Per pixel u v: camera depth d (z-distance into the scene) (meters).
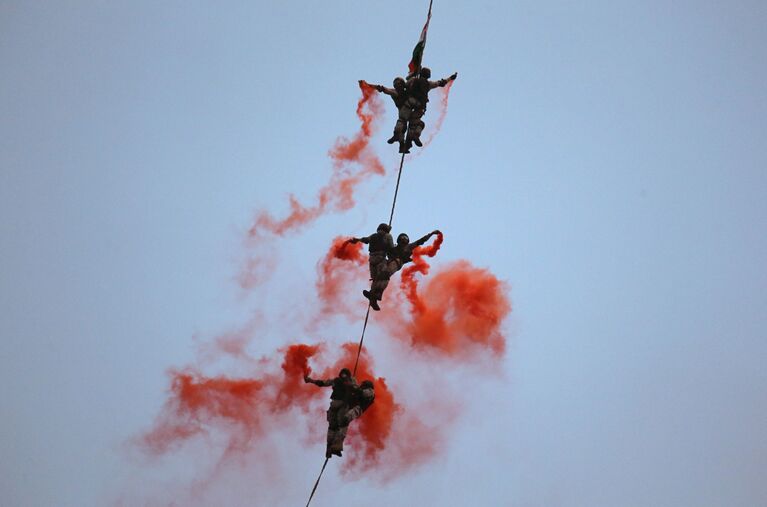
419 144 100.00
